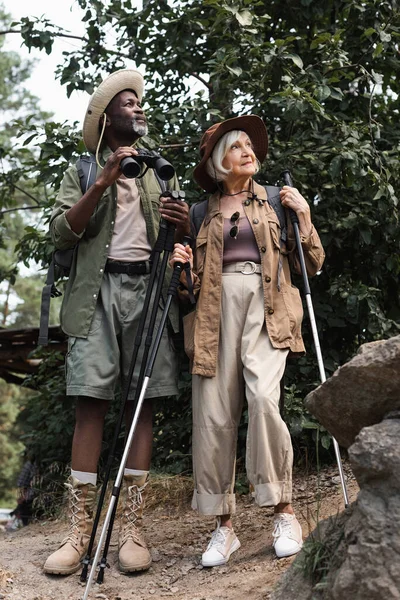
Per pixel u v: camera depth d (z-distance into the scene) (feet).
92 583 10.55
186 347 11.30
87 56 18.88
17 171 20.94
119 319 11.59
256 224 11.24
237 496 14.47
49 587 10.48
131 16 18.28
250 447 10.43
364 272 16.58
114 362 11.46
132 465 11.51
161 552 11.80
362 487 7.75
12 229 68.85
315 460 15.19
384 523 7.38
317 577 8.36
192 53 18.43
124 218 11.80
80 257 11.71
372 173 14.79
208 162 11.69
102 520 14.23
